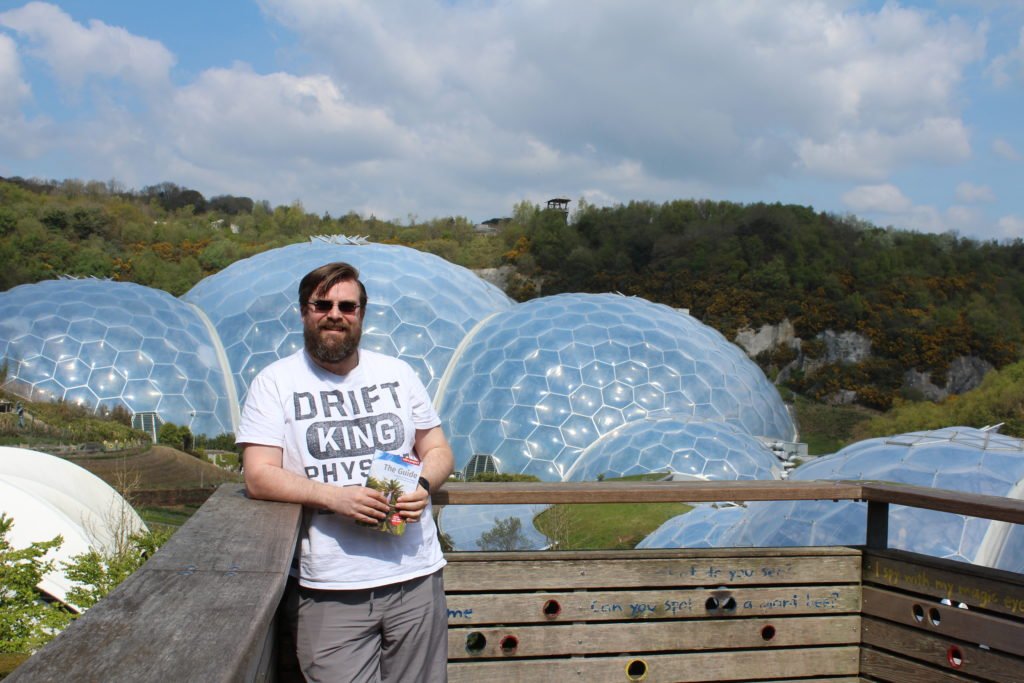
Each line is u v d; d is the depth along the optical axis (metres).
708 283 81.06
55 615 10.09
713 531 20.69
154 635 1.84
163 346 42.62
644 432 34.62
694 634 4.24
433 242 98.62
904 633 4.26
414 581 3.31
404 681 3.38
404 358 44.06
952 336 71.19
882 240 85.00
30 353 39.78
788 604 4.36
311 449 3.24
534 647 4.08
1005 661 3.87
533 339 41.34
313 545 3.19
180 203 139.12
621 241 90.44
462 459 38.22
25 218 82.19
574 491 3.99
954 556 13.24
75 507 15.34
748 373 45.31
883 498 4.34
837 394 72.19
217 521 2.82
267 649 2.80
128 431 36.41
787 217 84.12
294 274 47.81
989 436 16.78
